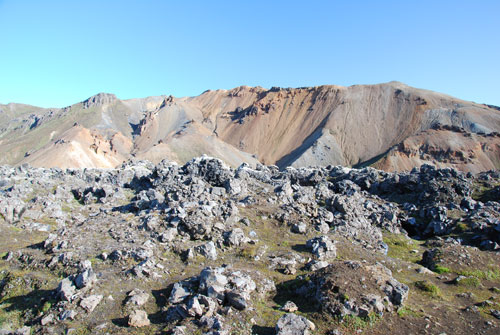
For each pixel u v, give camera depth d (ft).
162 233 126.11
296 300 91.15
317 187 223.71
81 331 77.25
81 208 206.69
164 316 82.17
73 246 119.65
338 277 90.84
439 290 107.96
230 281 89.35
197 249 118.32
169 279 100.07
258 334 74.33
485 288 116.47
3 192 220.84
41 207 182.19
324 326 77.97
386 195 272.92
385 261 132.46
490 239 174.70
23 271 108.68
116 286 94.17
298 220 157.99
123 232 131.34
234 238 126.52
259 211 162.40
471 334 79.46
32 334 78.84
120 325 79.10
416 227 212.43
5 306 92.94
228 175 226.79
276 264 114.52
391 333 77.92
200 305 80.69
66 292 88.38
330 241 130.52
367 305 83.05
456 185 253.03
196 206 145.59
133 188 269.64
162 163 313.12
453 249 149.69
